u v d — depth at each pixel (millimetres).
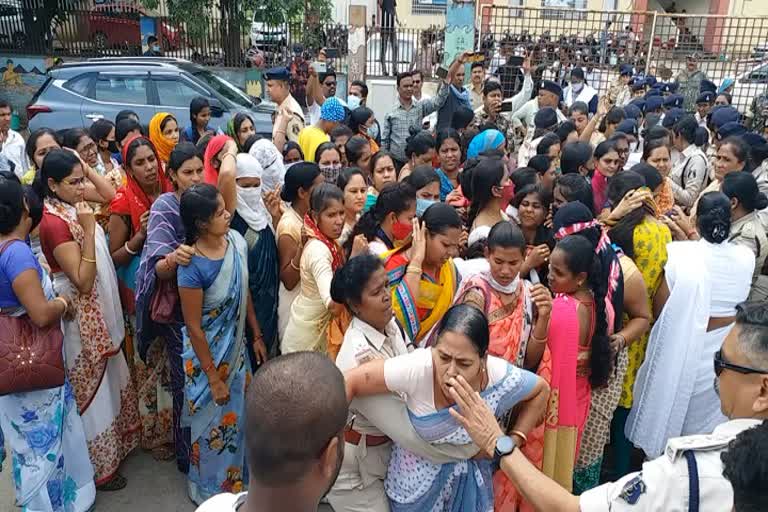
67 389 2994
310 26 14172
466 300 2664
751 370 1569
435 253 2730
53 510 2891
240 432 3164
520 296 2676
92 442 3238
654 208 3410
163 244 3109
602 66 11961
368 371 2137
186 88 9039
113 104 8961
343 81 13391
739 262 3090
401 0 21484
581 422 2873
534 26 13070
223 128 8773
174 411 3432
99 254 3184
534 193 3490
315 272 2957
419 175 3799
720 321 3117
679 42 12602
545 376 2613
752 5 21406
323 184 3123
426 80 13000
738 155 4512
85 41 14172
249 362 3266
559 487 1784
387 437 2373
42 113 8906
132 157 3451
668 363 3123
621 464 3535
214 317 2957
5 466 3652
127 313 3596
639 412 3256
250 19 13953
